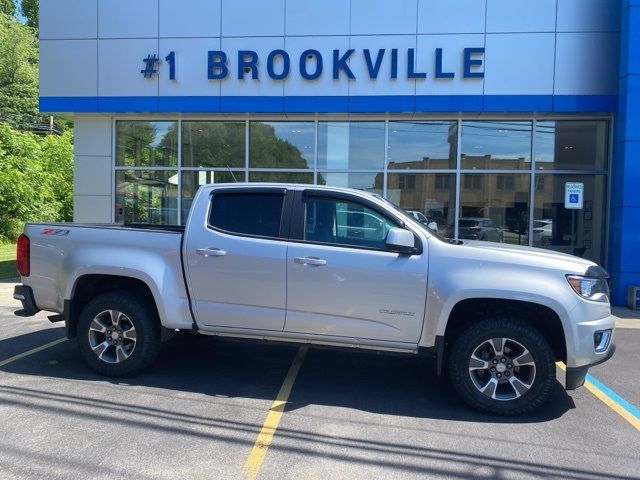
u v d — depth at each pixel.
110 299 5.44
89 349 5.50
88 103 11.80
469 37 10.95
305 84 11.33
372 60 11.16
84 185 12.41
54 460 3.74
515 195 11.72
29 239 5.73
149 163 12.46
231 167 12.30
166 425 4.37
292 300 5.04
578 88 10.80
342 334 4.99
